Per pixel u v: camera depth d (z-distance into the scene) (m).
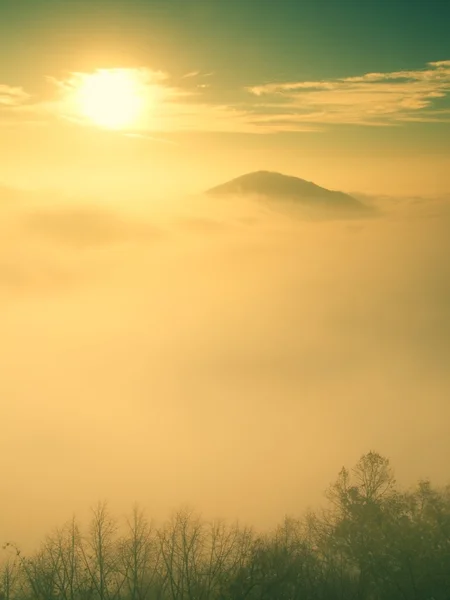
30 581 46.03
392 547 42.62
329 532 47.47
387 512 45.25
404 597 39.59
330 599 42.34
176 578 49.47
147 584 48.59
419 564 41.12
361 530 44.59
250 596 41.62
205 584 45.09
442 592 39.66
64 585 48.56
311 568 44.72
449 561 40.84
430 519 43.84
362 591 42.12
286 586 42.06
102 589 45.34
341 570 44.31
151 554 50.47
